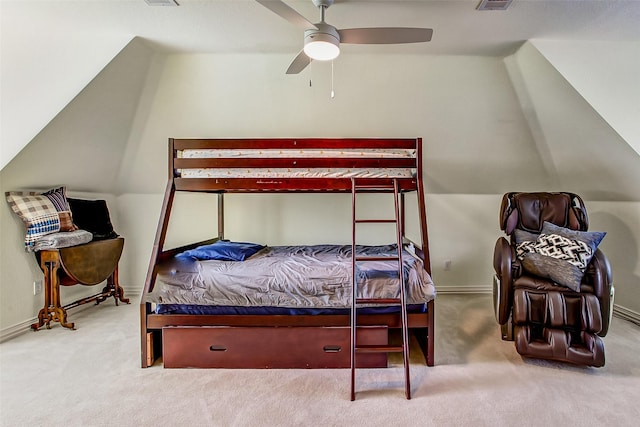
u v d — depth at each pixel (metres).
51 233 2.96
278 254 3.03
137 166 3.78
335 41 1.92
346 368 2.32
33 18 2.44
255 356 2.32
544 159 3.61
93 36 2.68
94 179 3.65
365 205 4.05
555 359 2.28
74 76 2.69
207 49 2.87
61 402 1.92
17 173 2.82
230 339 2.33
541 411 1.84
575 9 2.26
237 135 3.58
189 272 2.36
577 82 2.70
